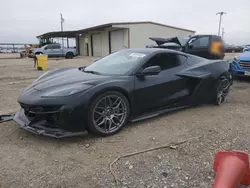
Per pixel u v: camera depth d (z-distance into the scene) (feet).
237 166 7.25
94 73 12.71
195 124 12.84
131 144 10.44
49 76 13.28
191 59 15.30
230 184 6.86
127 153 9.66
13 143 10.40
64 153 9.63
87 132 10.62
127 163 8.95
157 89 12.82
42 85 11.60
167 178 8.09
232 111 15.21
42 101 10.18
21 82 26.16
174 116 14.05
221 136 11.35
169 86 13.38
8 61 61.93
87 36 97.60
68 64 52.08
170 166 8.80
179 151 9.89
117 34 80.84
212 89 15.64
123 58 13.60
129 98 11.76
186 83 14.26
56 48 76.13
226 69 16.53
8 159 9.14
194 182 7.90
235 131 11.96
